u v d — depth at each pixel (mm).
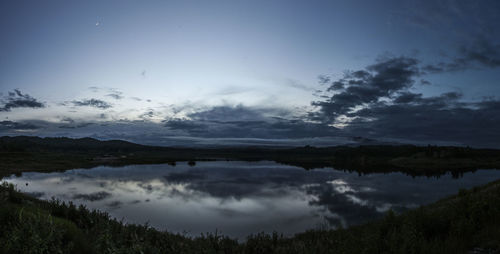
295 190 45312
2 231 6410
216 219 24516
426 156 167375
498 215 8086
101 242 7449
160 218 24188
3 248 5258
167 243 10172
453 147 177750
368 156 186625
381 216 26234
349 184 55062
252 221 24062
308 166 125438
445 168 119062
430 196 39500
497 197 9992
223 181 57562
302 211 28625
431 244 6418
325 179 65062
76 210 12703
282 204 32594
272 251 9570
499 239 6305
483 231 7059
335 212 28156
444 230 8148
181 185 49188
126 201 31797
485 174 85125
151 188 43969
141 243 8484
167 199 34031
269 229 21438
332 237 10039
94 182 50031
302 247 8906
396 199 36781
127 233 10250
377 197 38406
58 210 12430
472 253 5934
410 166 133875
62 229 6668
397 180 64188
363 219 24953
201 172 81375
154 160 146125
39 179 53500
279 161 179625
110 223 11789
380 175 79188
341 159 181625
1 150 129250
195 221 23594
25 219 6551
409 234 6688
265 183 55219
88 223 11523
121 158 148250
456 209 9281
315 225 22797
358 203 33406
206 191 42469
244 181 58500
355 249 6867
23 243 5461
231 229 21344
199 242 11133
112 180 54156
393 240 6578
